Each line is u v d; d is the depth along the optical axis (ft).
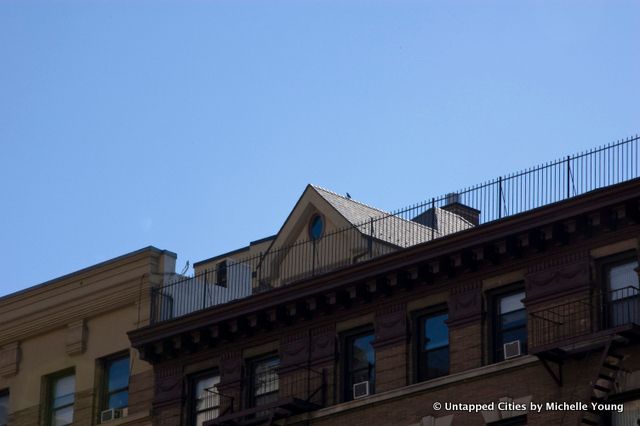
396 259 199.11
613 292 183.93
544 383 184.55
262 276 230.89
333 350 204.64
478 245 193.06
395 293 200.75
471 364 191.42
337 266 217.77
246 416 208.85
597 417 179.42
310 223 226.17
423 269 197.67
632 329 176.14
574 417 180.86
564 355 182.39
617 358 179.42
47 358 234.79
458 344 193.36
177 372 219.82
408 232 225.35
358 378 202.18
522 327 189.88
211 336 216.33
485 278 193.98
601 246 185.78
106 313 230.89
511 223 190.29
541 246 189.67
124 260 230.48
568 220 187.21
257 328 212.64
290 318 209.56
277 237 229.45
